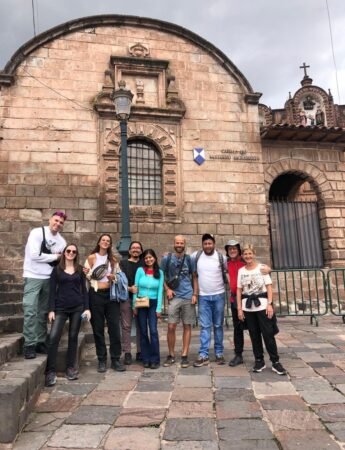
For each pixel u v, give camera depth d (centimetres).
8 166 1204
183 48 1393
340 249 1383
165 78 1358
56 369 611
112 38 1347
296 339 852
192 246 1274
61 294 604
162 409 467
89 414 456
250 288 630
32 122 1241
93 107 1287
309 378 577
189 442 381
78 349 660
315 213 1431
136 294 684
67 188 1229
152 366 655
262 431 402
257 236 1322
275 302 1273
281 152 1413
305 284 1306
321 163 1434
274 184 1712
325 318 1163
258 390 529
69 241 1202
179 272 690
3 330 704
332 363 652
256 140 1384
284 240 1388
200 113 1362
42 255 608
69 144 1252
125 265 725
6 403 387
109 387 554
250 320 626
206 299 691
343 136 1399
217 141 1355
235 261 706
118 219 1245
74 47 1313
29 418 449
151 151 1327
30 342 573
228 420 431
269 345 609
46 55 1288
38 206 1201
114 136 1282
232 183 1338
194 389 538
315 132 1364
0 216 1173
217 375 605
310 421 423
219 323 689
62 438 397
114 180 1259
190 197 1302
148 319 678
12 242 1167
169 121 1333
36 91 1261
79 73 1301
